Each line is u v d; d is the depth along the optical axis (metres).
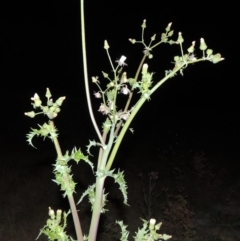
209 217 8.54
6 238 7.45
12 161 11.00
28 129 14.71
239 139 15.29
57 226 1.86
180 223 7.74
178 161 10.66
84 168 10.37
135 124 16.28
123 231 2.04
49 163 10.88
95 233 1.81
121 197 8.85
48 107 1.77
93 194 1.86
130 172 10.69
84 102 19.55
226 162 12.27
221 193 9.48
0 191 9.13
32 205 8.62
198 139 15.08
